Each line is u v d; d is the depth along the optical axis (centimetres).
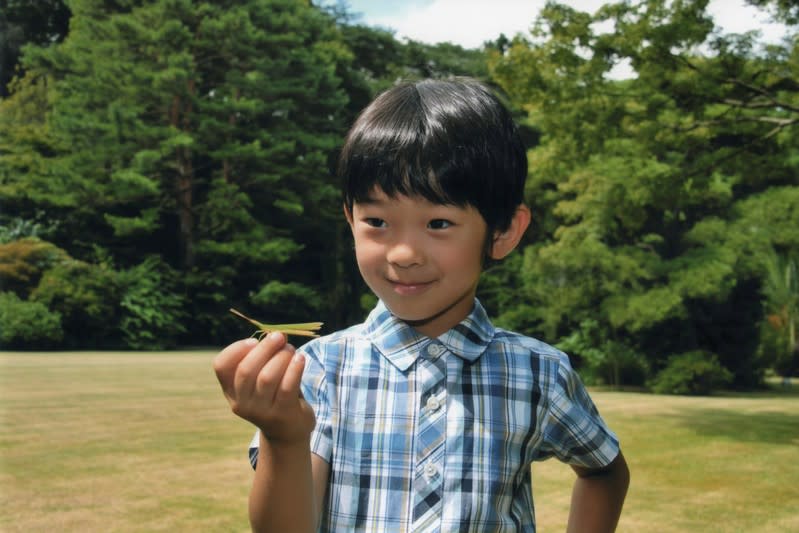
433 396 116
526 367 122
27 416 750
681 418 955
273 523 85
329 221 3050
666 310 1611
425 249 103
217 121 2698
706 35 891
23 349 2153
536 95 1001
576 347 1883
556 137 1041
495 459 115
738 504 487
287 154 2892
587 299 1791
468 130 106
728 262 1678
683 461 641
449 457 114
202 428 703
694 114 952
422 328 120
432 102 108
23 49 2761
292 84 2927
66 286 2289
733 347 1814
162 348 2459
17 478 488
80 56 2666
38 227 2527
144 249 2792
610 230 1789
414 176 101
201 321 2736
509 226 118
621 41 915
